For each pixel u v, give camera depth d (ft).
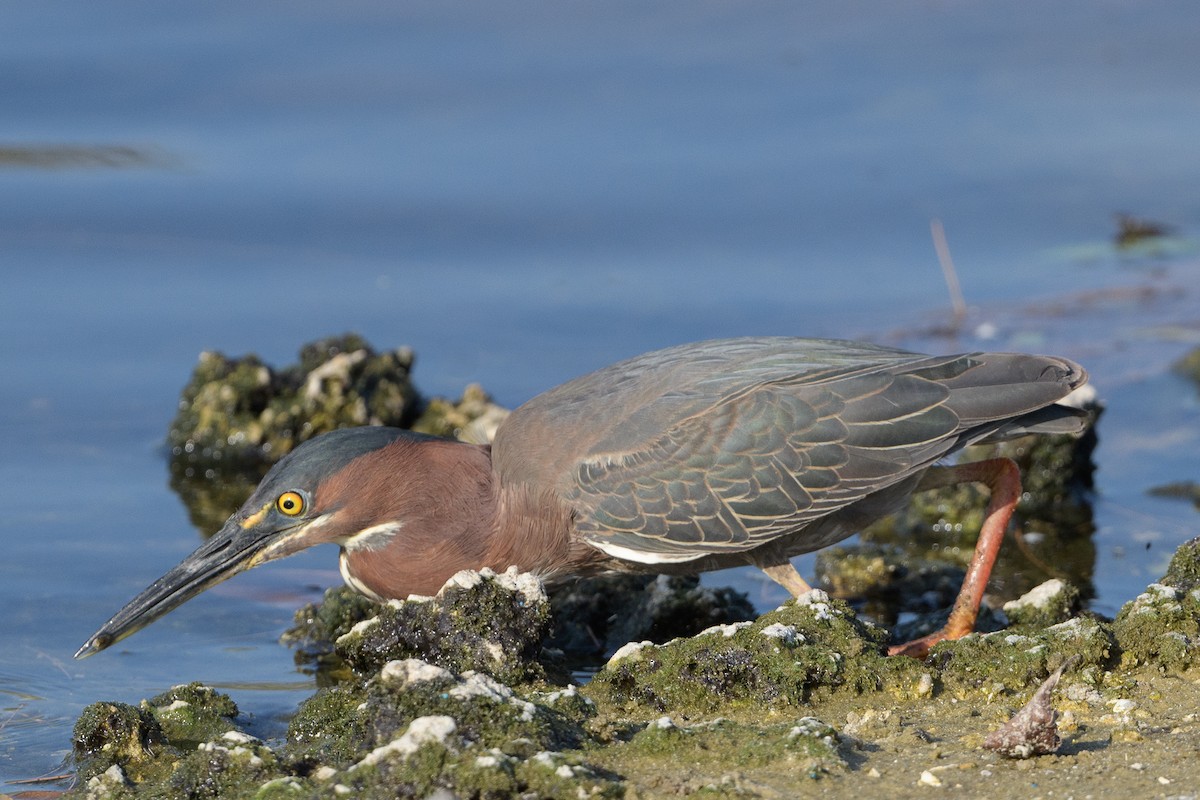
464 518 41.14
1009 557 48.44
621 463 40.34
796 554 42.04
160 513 52.49
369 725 31.42
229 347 64.49
